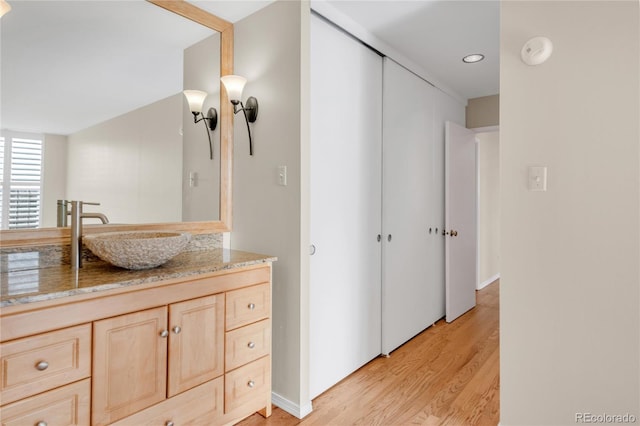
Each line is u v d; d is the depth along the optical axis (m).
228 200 2.15
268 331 1.79
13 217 1.47
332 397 2.04
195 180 2.01
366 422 1.80
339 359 2.21
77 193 1.63
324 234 2.10
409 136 2.88
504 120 1.62
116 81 1.74
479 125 3.83
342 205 2.22
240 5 1.94
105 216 1.70
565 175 1.49
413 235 2.94
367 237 2.44
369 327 2.48
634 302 1.37
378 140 2.54
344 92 2.22
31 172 1.52
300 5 1.80
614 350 1.41
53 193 1.58
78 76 1.64
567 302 1.50
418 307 3.03
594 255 1.44
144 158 1.82
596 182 1.43
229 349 1.62
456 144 3.49
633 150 1.36
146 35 1.82
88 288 1.19
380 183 2.57
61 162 1.60
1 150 1.46
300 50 1.79
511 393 1.63
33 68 1.53
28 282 1.25
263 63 1.97
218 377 1.58
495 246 5.25
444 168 3.46
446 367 2.40
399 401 1.99
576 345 1.48
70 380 1.17
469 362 2.48
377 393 2.08
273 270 1.95
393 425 1.77
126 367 1.29
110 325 1.25
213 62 2.05
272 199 1.93
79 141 1.64
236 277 1.64
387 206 2.60
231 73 2.12
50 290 1.14
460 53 2.70
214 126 2.08
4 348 1.05
